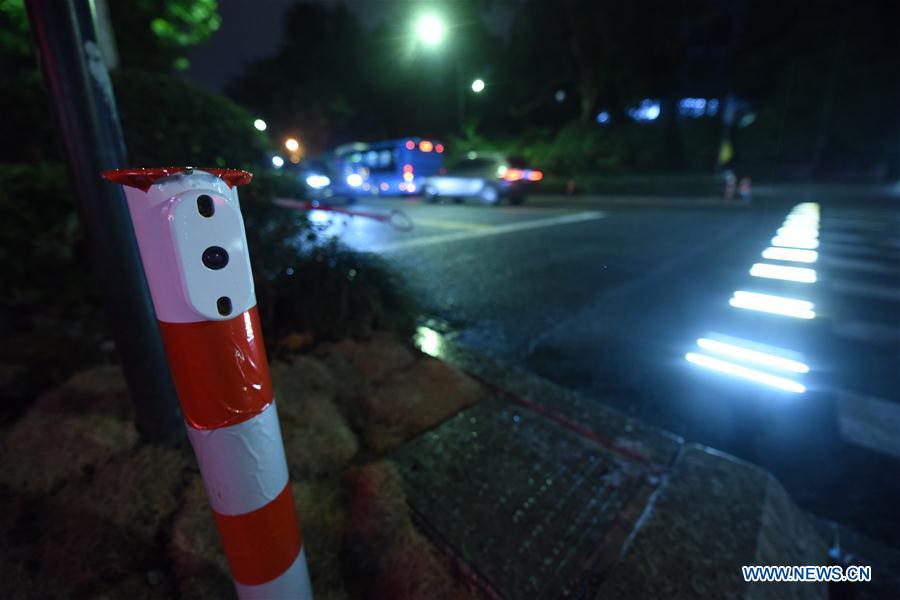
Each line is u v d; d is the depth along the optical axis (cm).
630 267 526
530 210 1155
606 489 161
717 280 467
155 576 124
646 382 259
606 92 1864
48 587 116
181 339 71
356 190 1767
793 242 662
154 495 146
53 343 264
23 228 279
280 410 194
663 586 124
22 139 336
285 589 93
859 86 1820
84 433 170
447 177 1334
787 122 1931
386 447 185
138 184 64
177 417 175
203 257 67
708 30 1567
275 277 283
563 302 401
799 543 145
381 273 320
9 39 374
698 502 153
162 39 703
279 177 314
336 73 2672
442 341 298
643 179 1470
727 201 1262
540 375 269
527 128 2105
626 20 1431
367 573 132
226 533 85
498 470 171
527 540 140
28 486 148
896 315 359
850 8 1602
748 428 216
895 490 176
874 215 948
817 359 284
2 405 204
